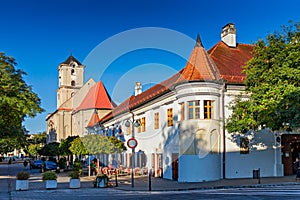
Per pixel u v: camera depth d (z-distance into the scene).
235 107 23.02
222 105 23.86
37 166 49.44
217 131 23.16
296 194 14.95
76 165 32.03
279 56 19.86
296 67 19.45
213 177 23.02
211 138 22.81
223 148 24.00
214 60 26.55
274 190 17.02
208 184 20.89
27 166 59.22
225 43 31.02
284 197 13.94
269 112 19.38
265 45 21.22
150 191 18.25
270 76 20.03
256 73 21.25
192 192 17.09
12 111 26.17
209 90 22.41
